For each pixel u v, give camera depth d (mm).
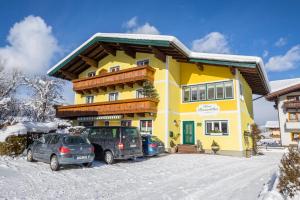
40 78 37094
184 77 23422
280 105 37844
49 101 36625
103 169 12008
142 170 11891
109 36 23062
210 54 20344
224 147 20203
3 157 14656
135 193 7742
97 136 14906
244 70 20766
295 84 37219
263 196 6617
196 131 21844
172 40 18969
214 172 11570
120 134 13953
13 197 7113
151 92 21266
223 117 20656
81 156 11883
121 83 23250
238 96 20141
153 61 22703
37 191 7844
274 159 17734
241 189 8180
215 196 7352
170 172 11469
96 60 27844
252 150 22203
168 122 20656
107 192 7855
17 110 30922
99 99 26484
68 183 9039
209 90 21797
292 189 6461
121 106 22156
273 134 53188
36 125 18203
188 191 7973
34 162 13641
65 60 27234
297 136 35875
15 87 30297
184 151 20766
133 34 21281
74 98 29078
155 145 17156
